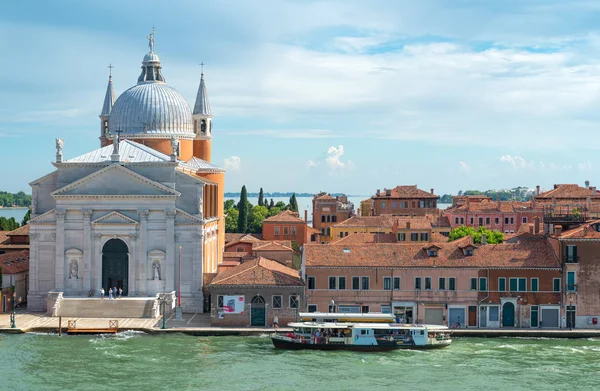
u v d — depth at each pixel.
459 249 121.25
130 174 131.88
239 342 110.44
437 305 118.62
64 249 131.50
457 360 100.69
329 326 106.25
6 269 134.25
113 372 93.69
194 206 134.00
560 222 127.19
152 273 131.75
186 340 111.44
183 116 162.62
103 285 132.38
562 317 118.19
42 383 89.06
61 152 134.12
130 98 161.00
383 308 119.12
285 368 96.25
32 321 121.19
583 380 91.62
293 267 162.62
